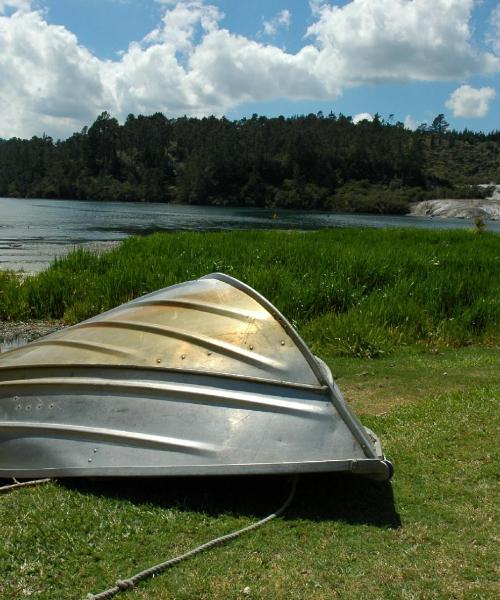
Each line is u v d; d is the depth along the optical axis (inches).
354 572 116.7
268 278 411.8
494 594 111.3
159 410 142.3
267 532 128.4
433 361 310.3
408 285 421.4
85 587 110.7
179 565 116.9
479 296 413.7
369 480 152.6
